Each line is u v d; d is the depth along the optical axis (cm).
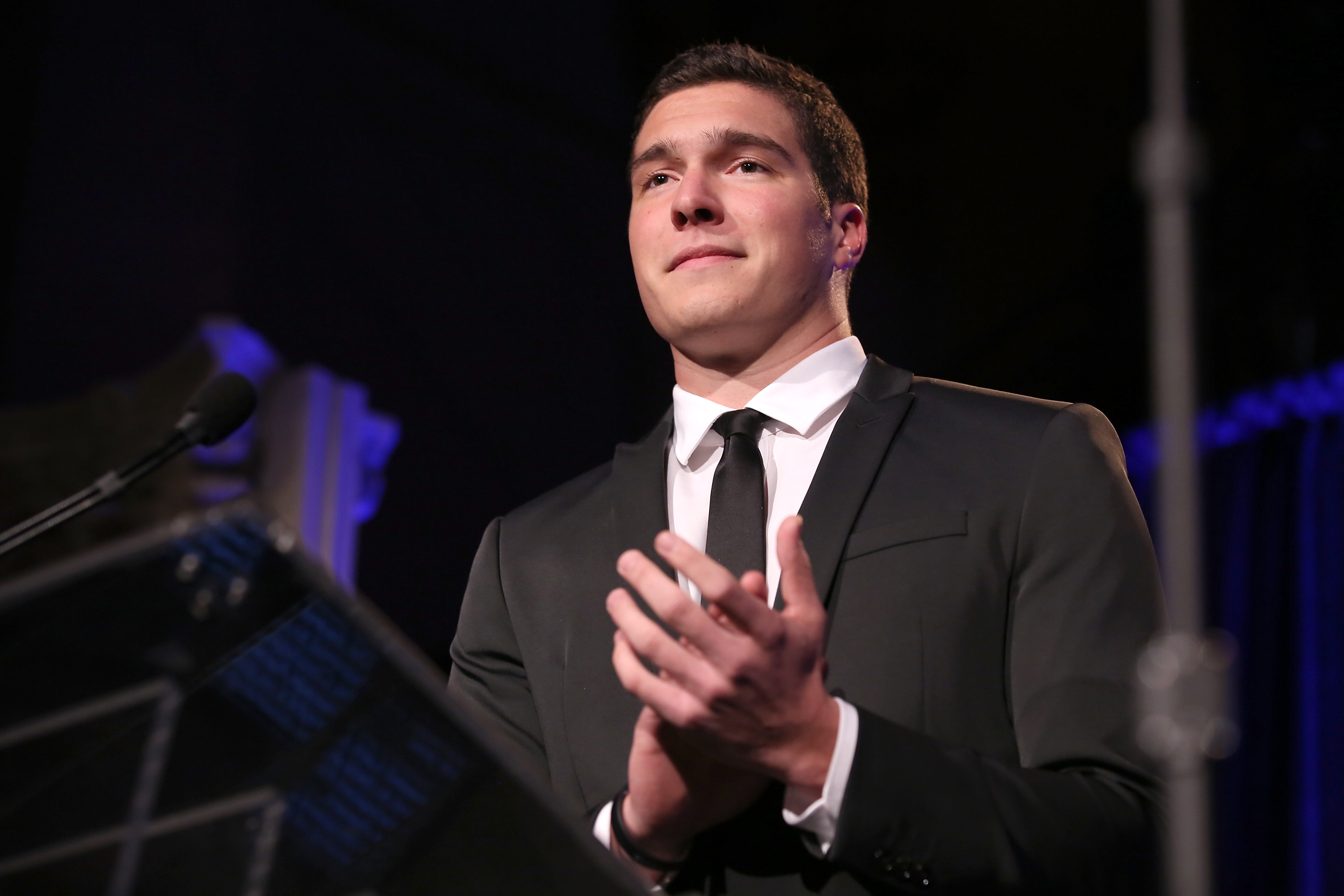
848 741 159
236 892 118
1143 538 192
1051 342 687
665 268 226
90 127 630
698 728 154
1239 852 625
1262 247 610
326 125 674
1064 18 674
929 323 700
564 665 203
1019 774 166
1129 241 668
